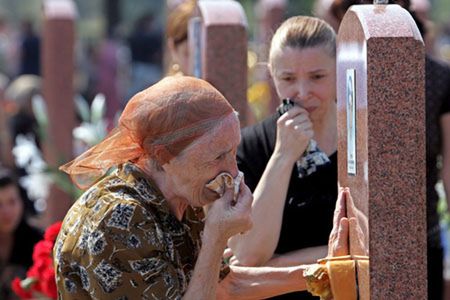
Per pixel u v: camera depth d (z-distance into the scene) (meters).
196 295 6.66
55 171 14.59
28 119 21.55
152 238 6.55
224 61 10.98
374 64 6.30
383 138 6.32
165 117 6.58
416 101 6.31
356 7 6.64
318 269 7.00
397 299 6.38
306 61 8.46
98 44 38.84
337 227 7.05
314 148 8.52
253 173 8.77
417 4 18.59
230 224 6.68
